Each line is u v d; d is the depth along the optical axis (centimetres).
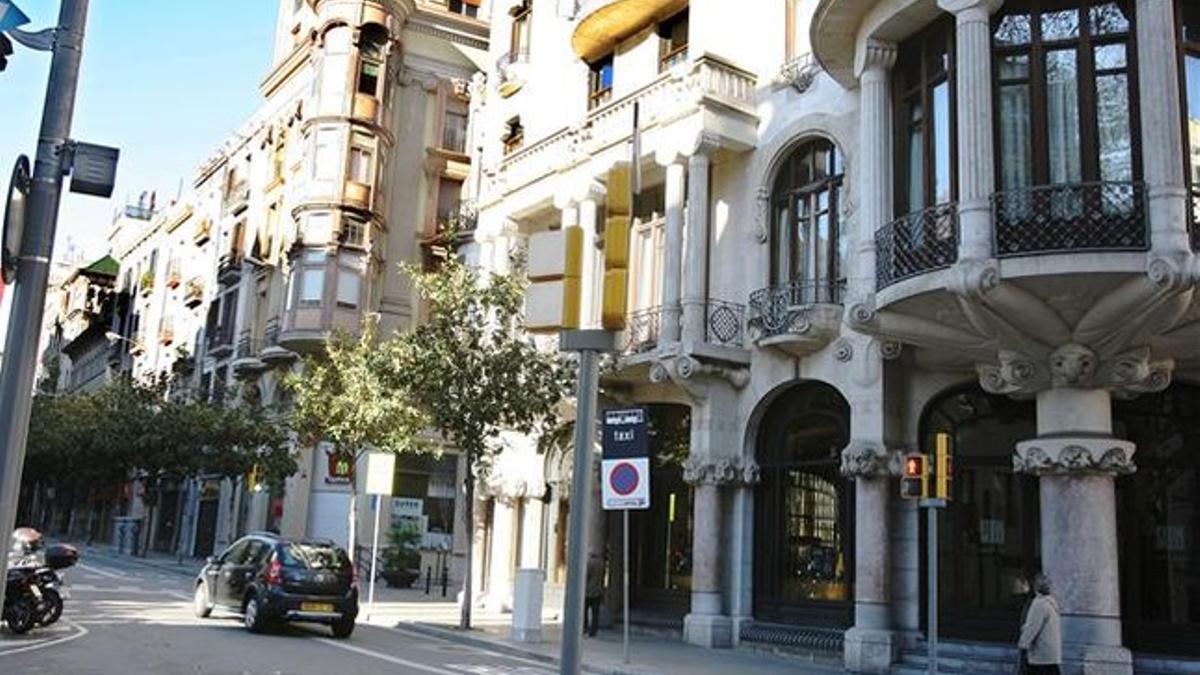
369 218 3891
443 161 4175
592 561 2052
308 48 4156
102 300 7631
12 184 663
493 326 2180
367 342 2811
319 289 3803
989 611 1648
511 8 3155
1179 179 1296
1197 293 1296
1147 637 1523
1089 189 1338
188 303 5319
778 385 1986
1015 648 1556
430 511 3756
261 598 1770
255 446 3728
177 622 1873
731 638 1989
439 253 4059
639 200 2409
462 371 2009
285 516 3756
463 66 4291
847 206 1916
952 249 1434
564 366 2112
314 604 1775
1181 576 1542
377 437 2475
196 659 1380
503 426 2131
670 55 2431
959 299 1380
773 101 2120
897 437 1770
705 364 2027
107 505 6456
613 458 1411
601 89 2644
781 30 2144
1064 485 1442
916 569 1727
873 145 1647
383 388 2305
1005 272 1338
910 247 1509
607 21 2502
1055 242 1337
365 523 3662
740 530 2038
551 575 2592
